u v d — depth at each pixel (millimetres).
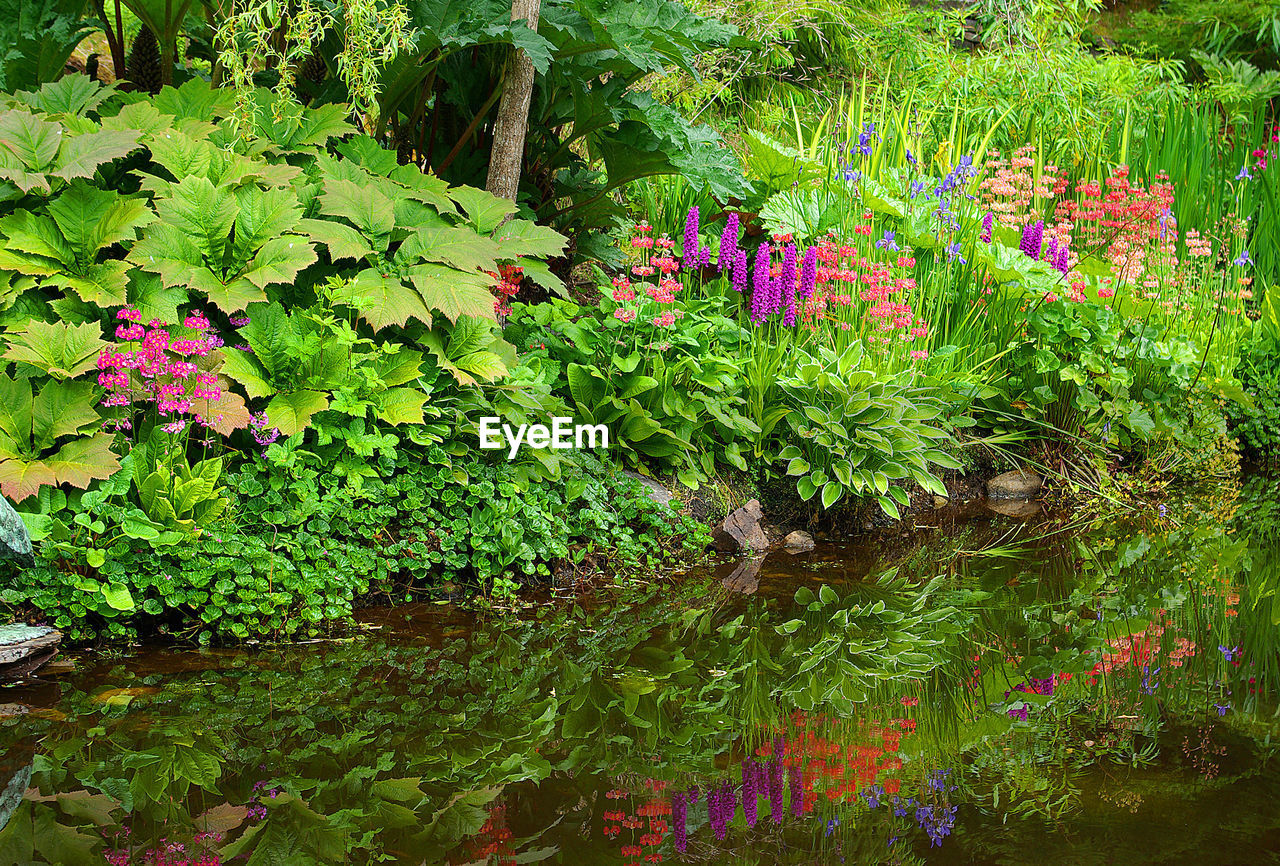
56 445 3475
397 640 3551
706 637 3709
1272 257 7613
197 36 5281
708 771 2678
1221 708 3098
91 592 3273
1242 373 6953
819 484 4840
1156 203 6227
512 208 4422
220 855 2205
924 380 5352
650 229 6047
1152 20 12414
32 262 3561
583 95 4770
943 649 3623
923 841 2311
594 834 2336
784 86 8500
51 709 2924
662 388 4656
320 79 5363
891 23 9133
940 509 5473
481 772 2650
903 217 5957
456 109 5234
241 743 2764
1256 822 2385
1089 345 5910
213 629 3459
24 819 2334
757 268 4973
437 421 4102
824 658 3521
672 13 4828
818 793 2549
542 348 4672
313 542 3611
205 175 3896
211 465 3457
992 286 5938
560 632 3705
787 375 5000
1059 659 3525
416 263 4109
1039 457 5895
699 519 4676
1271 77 11188
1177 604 4148
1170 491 5980
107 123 3951
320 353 3816
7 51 4461
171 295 3686
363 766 2664
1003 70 9031
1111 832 2342
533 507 4078
